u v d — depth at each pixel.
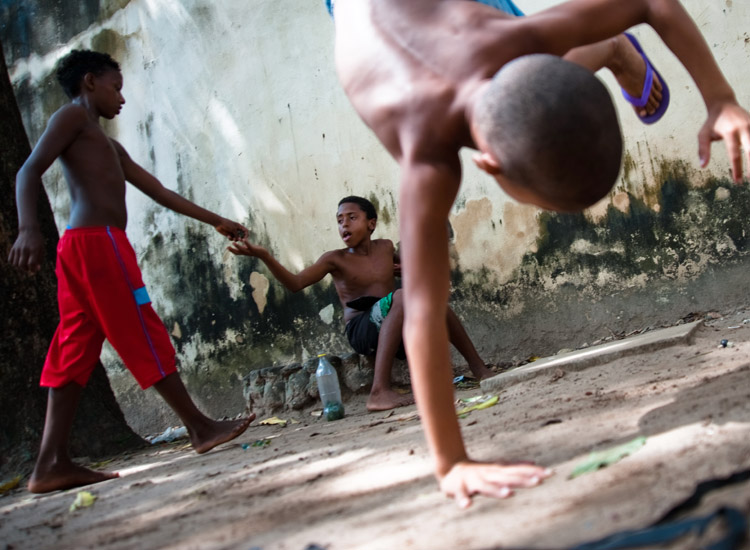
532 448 2.02
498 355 5.28
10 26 6.98
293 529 1.71
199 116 6.19
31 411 4.24
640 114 2.54
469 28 1.75
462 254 5.40
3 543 2.13
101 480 3.24
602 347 4.25
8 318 4.30
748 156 1.78
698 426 1.78
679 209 4.87
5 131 4.61
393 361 4.43
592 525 1.28
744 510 1.17
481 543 1.32
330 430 3.74
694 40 1.87
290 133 5.87
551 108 1.39
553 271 5.16
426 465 2.10
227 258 6.03
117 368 6.30
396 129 1.75
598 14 1.81
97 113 3.61
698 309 4.82
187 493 2.46
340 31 2.09
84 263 3.29
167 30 6.32
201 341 6.11
